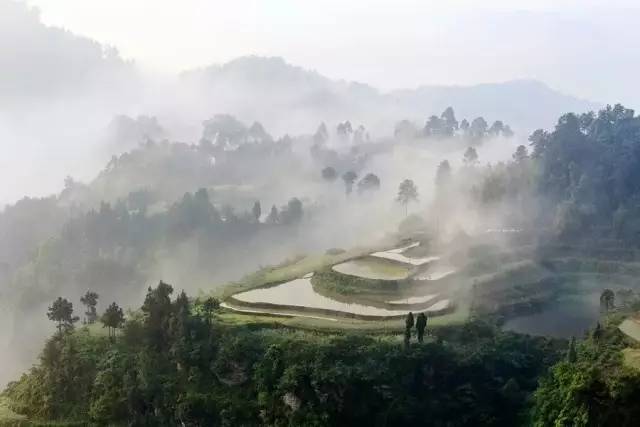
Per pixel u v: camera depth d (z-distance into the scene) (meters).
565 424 77.81
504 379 98.56
